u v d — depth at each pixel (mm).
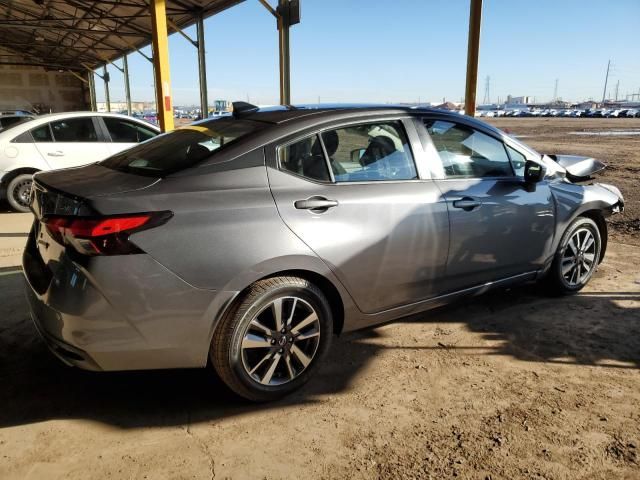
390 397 2750
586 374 2980
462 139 3408
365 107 3111
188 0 12695
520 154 3738
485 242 3371
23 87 33969
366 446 2338
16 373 2959
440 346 3348
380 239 2850
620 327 3611
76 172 2803
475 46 6797
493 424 2500
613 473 2154
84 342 2236
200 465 2203
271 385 2652
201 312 2365
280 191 2588
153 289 2256
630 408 2631
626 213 7352
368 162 2953
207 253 2340
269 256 2463
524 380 2916
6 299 4059
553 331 3557
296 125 2777
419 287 3133
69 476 2123
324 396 2764
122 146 8102
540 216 3697
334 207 2705
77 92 36031
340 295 2789
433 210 3070
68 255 2236
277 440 2381
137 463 2211
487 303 4082
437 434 2424
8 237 6191
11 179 7508
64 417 2545
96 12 15977
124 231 2195
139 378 2936
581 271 4266
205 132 2953
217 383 2887
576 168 4277
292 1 9602
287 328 2627
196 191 2410
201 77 13875
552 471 2164
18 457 2238
